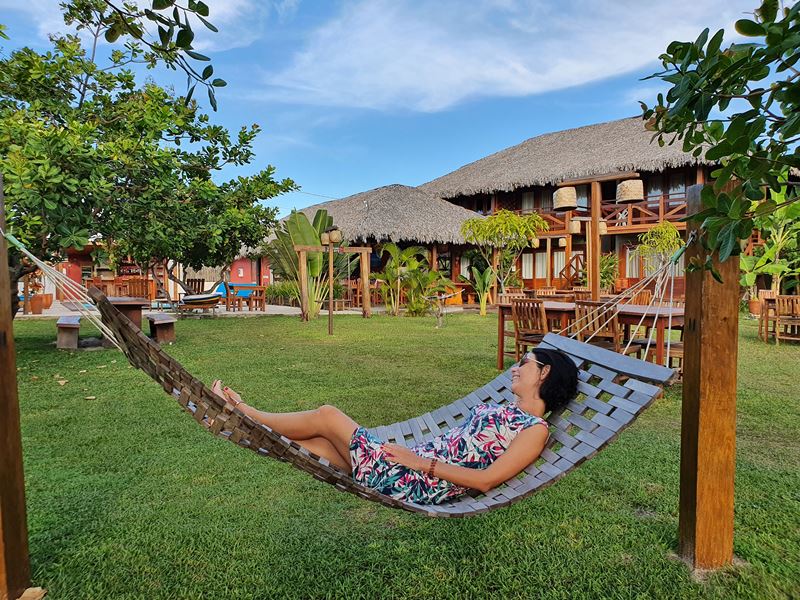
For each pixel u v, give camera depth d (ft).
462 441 8.46
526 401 8.77
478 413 8.71
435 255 67.87
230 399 9.07
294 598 7.39
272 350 29.17
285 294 70.18
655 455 12.75
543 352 8.93
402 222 66.69
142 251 40.81
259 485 11.03
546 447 8.48
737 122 3.85
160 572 7.95
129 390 19.31
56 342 31.19
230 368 23.72
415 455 8.25
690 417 8.01
